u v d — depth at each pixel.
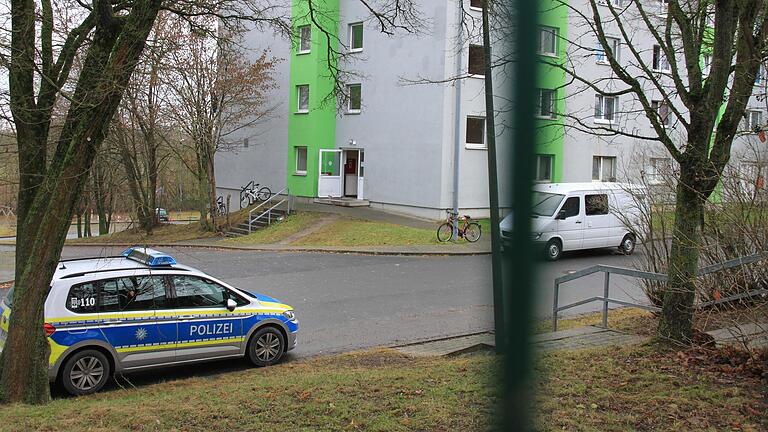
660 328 7.89
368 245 23.03
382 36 29.78
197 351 8.99
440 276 17.25
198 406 6.28
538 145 5.40
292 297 14.46
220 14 13.10
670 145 7.52
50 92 8.69
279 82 34.25
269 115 34.50
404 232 24.92
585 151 31.06
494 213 8.84
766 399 5.70
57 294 8.19
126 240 29.14
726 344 7.31
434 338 10.73
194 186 34.94
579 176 30.94
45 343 7.27
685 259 7.58
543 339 9.02
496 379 6.43
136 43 7.35
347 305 13.55
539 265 6.71
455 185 23.58
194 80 27.20
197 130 28.41
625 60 27.45
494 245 8.84
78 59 12.23
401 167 29.41
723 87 7.12
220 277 17.30
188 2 11.58
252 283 16.33
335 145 33.00
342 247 22.77
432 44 27.52
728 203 7.91
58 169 7.56
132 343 8.52
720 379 6.32
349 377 7.31
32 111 8.30
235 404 6.28
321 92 32.34
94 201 32.16
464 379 6.92
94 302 8.39
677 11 7.68
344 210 30.08
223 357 9.20
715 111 7.22
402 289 15.36
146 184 28.17
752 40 7.11
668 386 6.14
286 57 33.69
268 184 35.69
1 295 15.91
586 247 20.53
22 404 6.91
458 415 5.64
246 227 28.94
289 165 34.22
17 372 7.04
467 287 15.59
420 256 21.22
